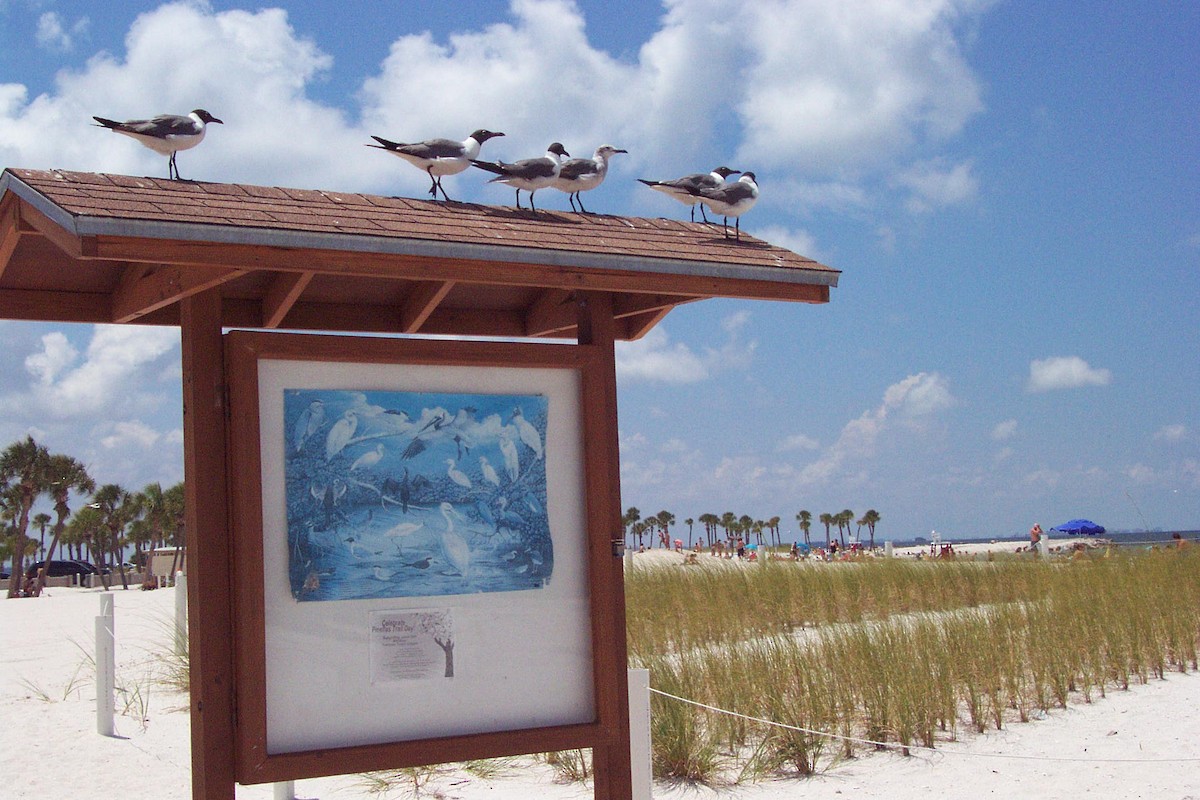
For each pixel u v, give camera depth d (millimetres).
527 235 5453
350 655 4965
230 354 4836
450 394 5328
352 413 5094
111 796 7754
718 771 8000
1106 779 7238
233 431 4805
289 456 4941
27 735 9797
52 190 4488
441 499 5234
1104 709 9250
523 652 5344
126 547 67500
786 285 6008
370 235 4781
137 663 13992
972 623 11102
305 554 4914
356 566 5016
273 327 5852
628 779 5551
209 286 4660
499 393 5445
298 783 7992
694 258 5715
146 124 5598
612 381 5789
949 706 9031
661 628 12891
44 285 5578
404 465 5172
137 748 9281
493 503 5348
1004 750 8188
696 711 8742
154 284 5059
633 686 5672
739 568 17812
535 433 5500
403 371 5234
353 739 4934
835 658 9750
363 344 5074
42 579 44375
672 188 6984
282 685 4820
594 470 5559
